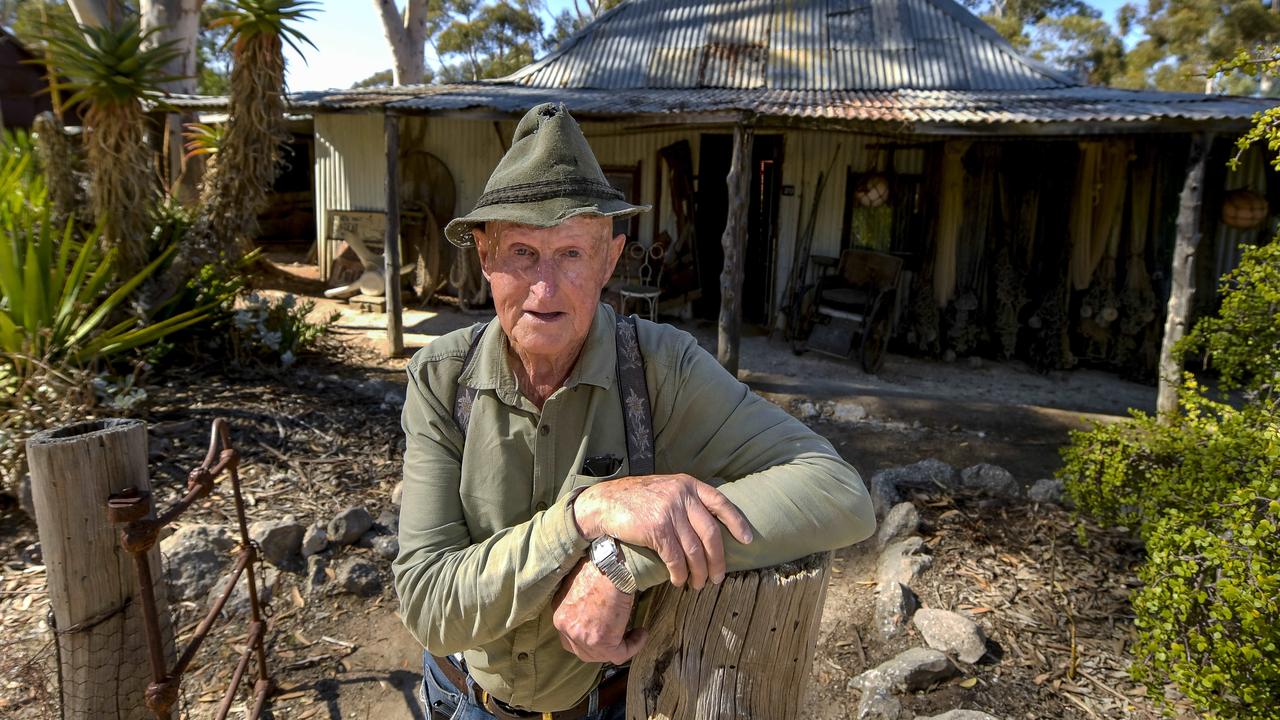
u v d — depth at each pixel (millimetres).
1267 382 3029
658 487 1101
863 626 3352
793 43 9906
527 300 1185
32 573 3439
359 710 2861
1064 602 3400
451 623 1152
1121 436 3314
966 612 3338
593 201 1173
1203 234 8055
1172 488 2871
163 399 5363
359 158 10508
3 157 7129
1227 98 7102
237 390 5777
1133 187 8016
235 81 6305
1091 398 7496
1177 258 6051
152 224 6223
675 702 1138
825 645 3250
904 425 6398
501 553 1128
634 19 10633
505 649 1349
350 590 3486
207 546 3586
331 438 5094
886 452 5781
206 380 5922
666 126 8578
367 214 10375
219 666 3018
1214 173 7930
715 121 6910
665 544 1044
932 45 9656
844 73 9555
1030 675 2959
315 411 5504
